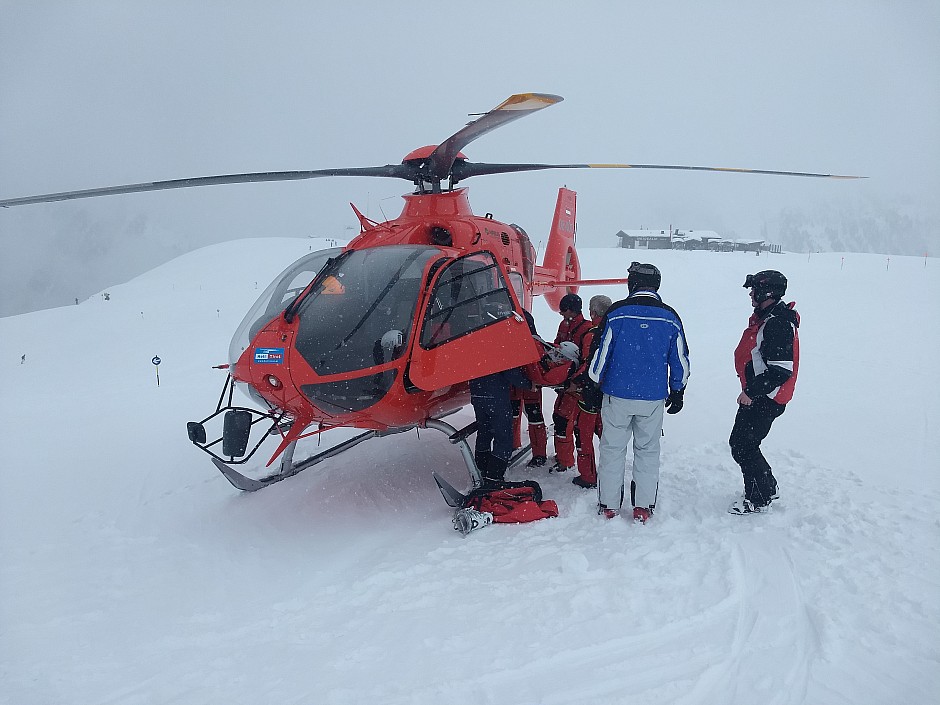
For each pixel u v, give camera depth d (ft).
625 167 16.17
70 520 15.94
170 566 12.75
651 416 13.10
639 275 13.42
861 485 15.06
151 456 22.04
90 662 9.15
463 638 9.08
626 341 12.91
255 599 11.22
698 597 9.94
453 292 14.19
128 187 14.33
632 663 8.23
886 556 11.01
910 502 13.75
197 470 19.76
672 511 13.88
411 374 13.15
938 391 27.12
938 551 11.17
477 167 17.21
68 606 11.07
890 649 8.32
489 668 8.25
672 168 16.15
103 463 21.39
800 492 14.58
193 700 8.00
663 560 11.38
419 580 11.28
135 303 141.90
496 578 11.09
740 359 13.71
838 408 23.95
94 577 12.31
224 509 15.89
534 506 13.80
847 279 97.71
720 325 60.49
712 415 23.63
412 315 13.52
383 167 17.10
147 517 15.81
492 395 14.43
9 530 15.24
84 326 113.80
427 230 16.25
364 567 12.14
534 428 17.33
